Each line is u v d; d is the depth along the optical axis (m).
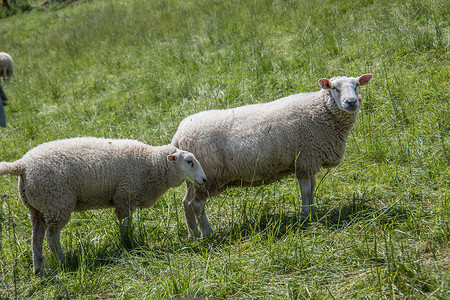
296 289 3.86
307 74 8.68
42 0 27.14
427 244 4.21
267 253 4.44
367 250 4.23
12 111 10.95
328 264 4.17
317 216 5.19
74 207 5.06
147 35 13.45
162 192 5.64
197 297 3.88
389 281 3.68
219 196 6.19
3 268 4.88
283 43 10.26
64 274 4.64
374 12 10.27
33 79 12.74
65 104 10.60
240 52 10.32
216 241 5.02
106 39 14.37
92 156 5.11
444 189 5.04
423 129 6.41
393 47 8.66
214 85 9.22
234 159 5.29
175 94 9.48
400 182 5.66
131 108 9.48
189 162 5.32
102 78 11.48
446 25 8.92
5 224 5.86
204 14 13.71
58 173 4.84
